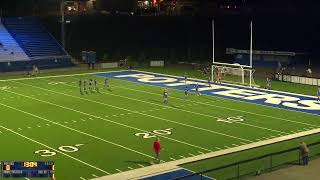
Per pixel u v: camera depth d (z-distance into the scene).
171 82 42.47
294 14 76.38
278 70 47.16
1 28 56.25
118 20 67.19
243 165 20.80
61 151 22.77
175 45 66.44
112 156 22.06
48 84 41.72
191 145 23.80
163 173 19.81
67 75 47.09
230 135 25.64
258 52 52.34
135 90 38.59
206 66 50.50
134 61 57.31
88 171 20.05
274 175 19.39
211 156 22.06
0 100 34.59
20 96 36.16
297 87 40.56
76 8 79.19
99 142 24.28
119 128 27.00
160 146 22.14
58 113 30.58
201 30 68.56
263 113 30.80
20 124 27.80
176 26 68.88
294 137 25.27
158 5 81.62
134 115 30.12
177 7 79.88
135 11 76.75
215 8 77.69
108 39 65.56
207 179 19.05
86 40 64.25
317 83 41.16
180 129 26.83
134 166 20.72
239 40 69.69
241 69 41.81
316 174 19.48
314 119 29.28
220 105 33.16
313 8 75.56
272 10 77.00
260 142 24.34
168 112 30.97
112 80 43.66
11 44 53.94
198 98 35.47
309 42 70.94
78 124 27.84
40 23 59.50
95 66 52.97
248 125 27.77
